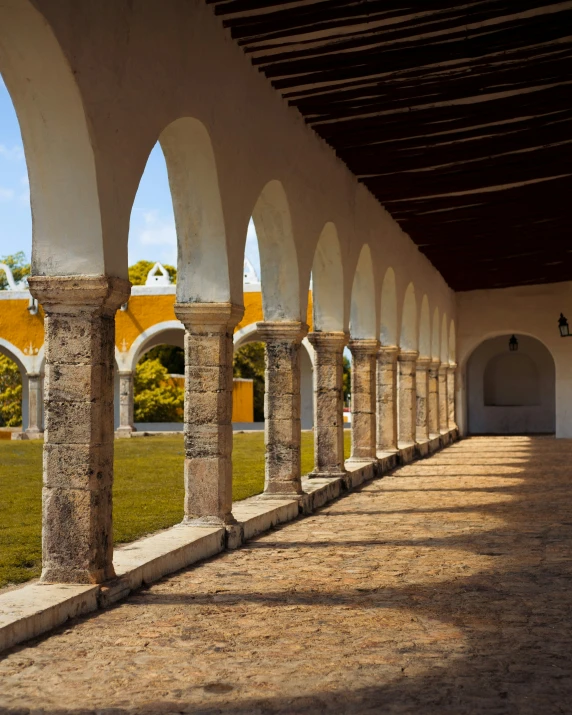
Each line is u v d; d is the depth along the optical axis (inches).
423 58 346.9
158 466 635.5
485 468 625.9
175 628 204.4
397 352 645.3
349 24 308.8
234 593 240.7
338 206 474.3
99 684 165.0
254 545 319.0
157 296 1117.1
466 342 997.2
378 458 589.0
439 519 380.2
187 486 316.8
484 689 161.2
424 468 631.2
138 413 1418.6
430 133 440.1
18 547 302.4
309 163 419.5
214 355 316.5
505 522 368.5
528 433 1102.4
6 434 1216.8
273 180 369.1
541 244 738.8
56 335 227.3
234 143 319.3
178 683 165.6
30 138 222.5
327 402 486.0
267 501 391.2
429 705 153.3
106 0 226.7
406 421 721.0
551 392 1107.3
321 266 483.2
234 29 313.0
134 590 242.5
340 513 405.4
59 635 198.2
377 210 574.9
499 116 429.1
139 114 245.1
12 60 210.4
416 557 292.2
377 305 575.2
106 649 187.5
